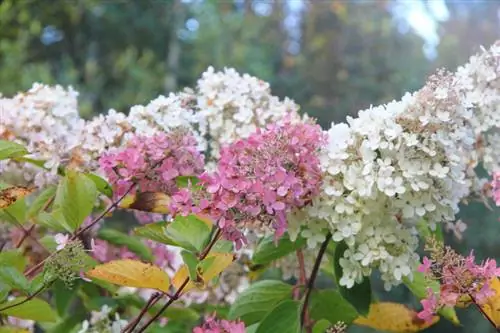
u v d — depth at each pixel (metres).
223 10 3.91
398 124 0.64
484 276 0.59
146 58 3.62
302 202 0.64
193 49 3.89
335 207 0.65
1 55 2.76
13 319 0.84
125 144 0.76
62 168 0.81
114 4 4.12
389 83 3.46
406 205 0.64
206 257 0.59
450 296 0.60
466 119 0.68
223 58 3.57
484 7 2.87
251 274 0.85
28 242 0.85
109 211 0.71
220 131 0.82
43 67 2.88
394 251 0.66
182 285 0.62
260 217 0.61
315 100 3.28
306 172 0.64
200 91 0.85
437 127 0.64
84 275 0.75
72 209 0.67
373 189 0.64
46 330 0.86
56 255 0.61
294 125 0.66
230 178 0.60
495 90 0.73
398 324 0.81
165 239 0.63
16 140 0.82
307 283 0.77
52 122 0.83
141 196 0.70
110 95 3.51
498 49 0.74
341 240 0.69
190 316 0.80
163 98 0.80
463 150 0.72
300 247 0.74
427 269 0.61
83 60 3.89
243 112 0.80
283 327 0.69
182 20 4.13
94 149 0.78
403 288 1.82
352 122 0.66
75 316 0.85
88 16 3.94
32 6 3.32
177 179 0.73
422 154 0.64
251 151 0.61
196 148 0.74
